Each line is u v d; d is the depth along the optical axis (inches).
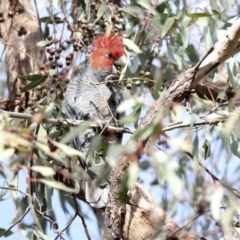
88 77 428.1
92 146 295.3
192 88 326.3
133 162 263.4
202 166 360.2
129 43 401.1
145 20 426.3
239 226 329.4
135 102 297.9
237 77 394.3
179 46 423.8
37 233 349.4
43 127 360.2
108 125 372.2
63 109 403.5
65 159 361.1
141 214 357.7
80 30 401.1
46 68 399.5
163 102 308.0
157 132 264.5
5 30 446.6
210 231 342.3
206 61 323.6
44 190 375.2
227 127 294.4
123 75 394.0
